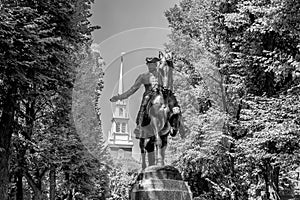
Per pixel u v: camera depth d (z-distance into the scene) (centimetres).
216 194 1747
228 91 1614
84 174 2253
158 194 764
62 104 1691
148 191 765
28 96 1284
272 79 1639
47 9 1359
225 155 1608
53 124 1870
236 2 1789
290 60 1327
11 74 1140
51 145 1845
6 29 1112
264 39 1633
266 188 1620
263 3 1541
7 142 1282
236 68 1711
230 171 1712
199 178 1711
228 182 1742
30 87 1298
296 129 1276
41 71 1277
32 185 1900
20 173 1816
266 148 1433
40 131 1914
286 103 1374
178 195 780
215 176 1747
